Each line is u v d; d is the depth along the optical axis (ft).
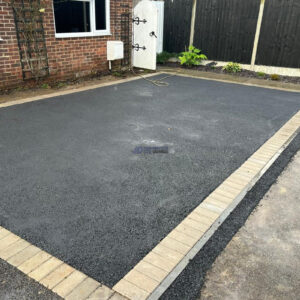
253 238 8.82
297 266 7.86
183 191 11.02
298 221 9.65
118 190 10.90
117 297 6.76
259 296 6.96
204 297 6.89
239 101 23.15
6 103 20.54
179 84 28.27
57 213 9.53
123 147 14.46
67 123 17.37
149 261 7.79
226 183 11.66
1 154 13.41
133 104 21.44
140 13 31.86
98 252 8.02
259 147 15.02
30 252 7.93
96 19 28.78
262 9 31.58
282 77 31.55
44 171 12.05
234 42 34.27
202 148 14.69
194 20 36.37
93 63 29.35
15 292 6.80
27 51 23.76
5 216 9.33
